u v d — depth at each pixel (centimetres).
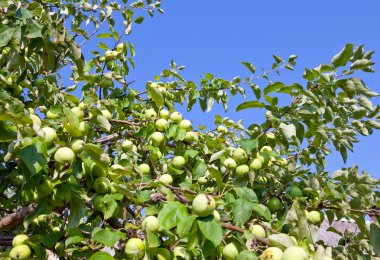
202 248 141
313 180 206
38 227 194
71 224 153
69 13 299
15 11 193
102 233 143
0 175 187
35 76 259
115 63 285
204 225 136
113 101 260
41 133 137
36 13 198
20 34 181
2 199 216
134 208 179
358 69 190
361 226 189
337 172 209
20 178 184
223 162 207
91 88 262
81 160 156
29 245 159
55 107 204
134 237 151
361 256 211
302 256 127
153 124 231
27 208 172
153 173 241
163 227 136
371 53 190
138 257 146
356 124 229
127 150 226
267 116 206
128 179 201
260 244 144
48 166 157
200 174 212
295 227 155
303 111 197
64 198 153
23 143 135
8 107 127
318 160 238
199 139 244
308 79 196
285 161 238
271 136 214
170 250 152
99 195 162
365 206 191
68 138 162
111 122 253
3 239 184
